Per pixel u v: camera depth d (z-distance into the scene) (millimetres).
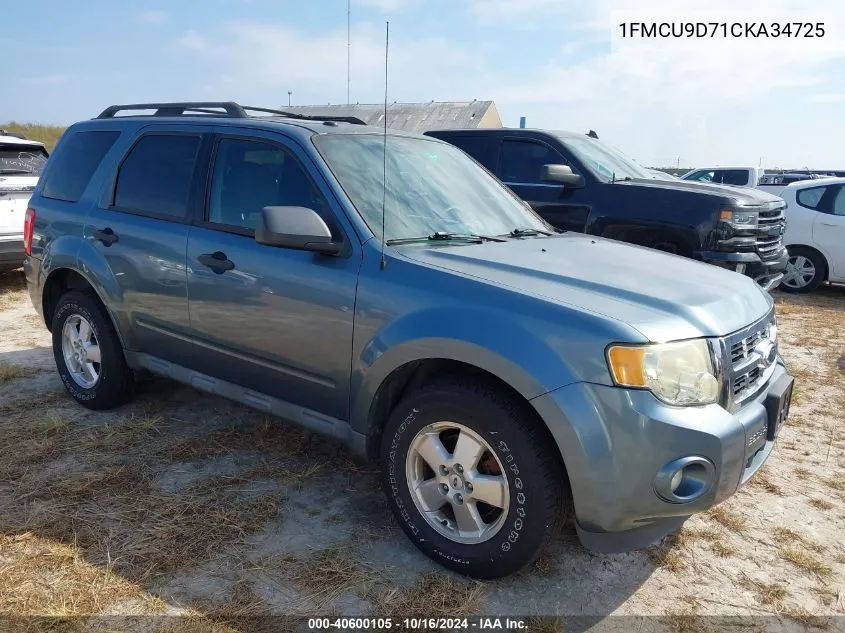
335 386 3076
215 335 3535
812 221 9641
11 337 6102
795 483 3752
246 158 3537
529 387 2453
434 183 3623
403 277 2834
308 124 3570
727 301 2770
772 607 2705
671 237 6902
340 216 3090
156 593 2598
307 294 3082
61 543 2887
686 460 2363
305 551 2910
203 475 3541
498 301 2602
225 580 2695
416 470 2883
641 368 2354
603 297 2607
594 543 2566
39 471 3525
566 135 7863
